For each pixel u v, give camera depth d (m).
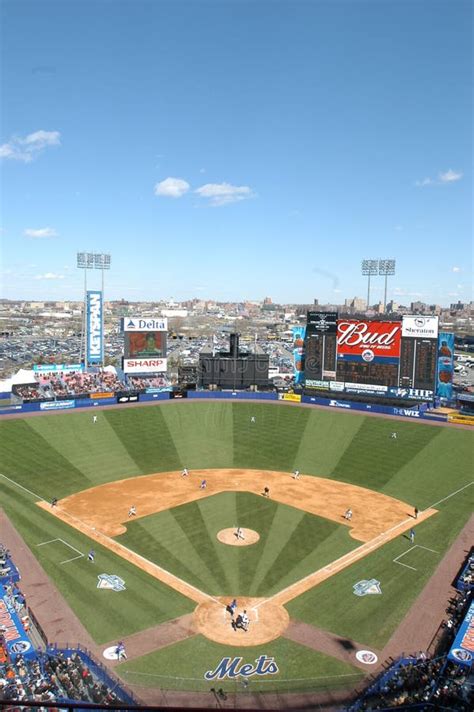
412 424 99.19
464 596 46.81
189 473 80.44
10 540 56.19
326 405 112.31
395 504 69.12
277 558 53.84
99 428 96.38
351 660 38.22
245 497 70.81
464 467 81.50
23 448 85.00
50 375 118.50
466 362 196.25
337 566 52.31
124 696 33.25
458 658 36.59
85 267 122.31
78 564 51.59
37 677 33.97
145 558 53.25
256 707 32.91
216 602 45.72
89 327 123.88
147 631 41.38
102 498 69.25
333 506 68.12
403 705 32.09
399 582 49.41
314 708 32.88
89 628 41.47
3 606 42.34
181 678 35.88
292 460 86.81
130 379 123.44
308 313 111.38
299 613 44.25
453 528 61.81
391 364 104.56
